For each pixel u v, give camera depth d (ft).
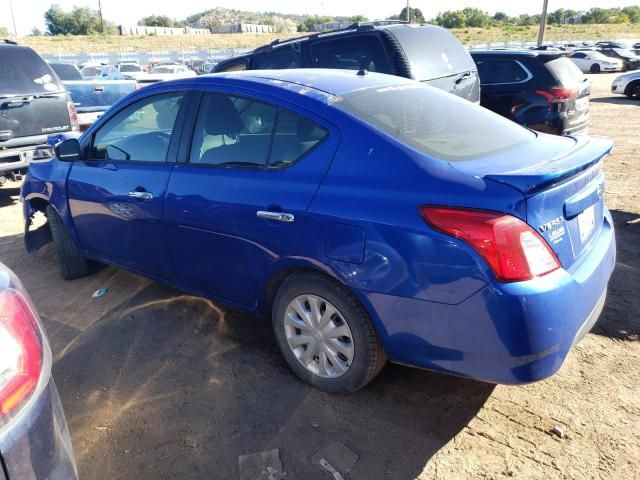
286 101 9.83
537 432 8.75
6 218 22.48
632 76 56.18
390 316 8.31
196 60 124.88
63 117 24.90
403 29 21.74
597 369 10.30
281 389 10.05
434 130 9.45
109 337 12.18
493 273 7.30
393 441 8.68
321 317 9.42
